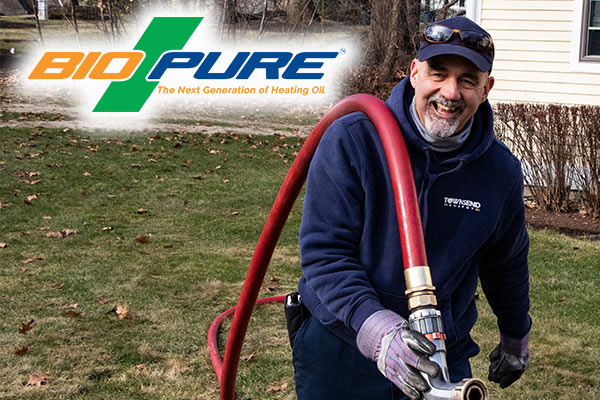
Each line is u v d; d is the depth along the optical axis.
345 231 1.77
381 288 1.83
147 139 11.35
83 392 3.62
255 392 3.72
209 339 3.90
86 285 5.21
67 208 7.44
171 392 3.66
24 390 3.59
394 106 1.83
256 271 2.21
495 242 2.01
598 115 7.77
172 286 5.29
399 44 19.78
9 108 13.93
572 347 4.42
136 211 7.50
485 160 1.88
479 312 5.03
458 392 1.18
